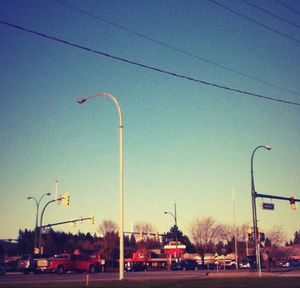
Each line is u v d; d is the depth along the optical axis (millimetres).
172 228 131500
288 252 116250
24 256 49344
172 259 74750
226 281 23688
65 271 48781
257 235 39500
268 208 41688
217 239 109250
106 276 36312
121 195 25797
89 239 124062
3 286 20625
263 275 33781
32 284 22203
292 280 24250
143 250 92188
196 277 30594
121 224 25438
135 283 22031
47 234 119250
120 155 26312
